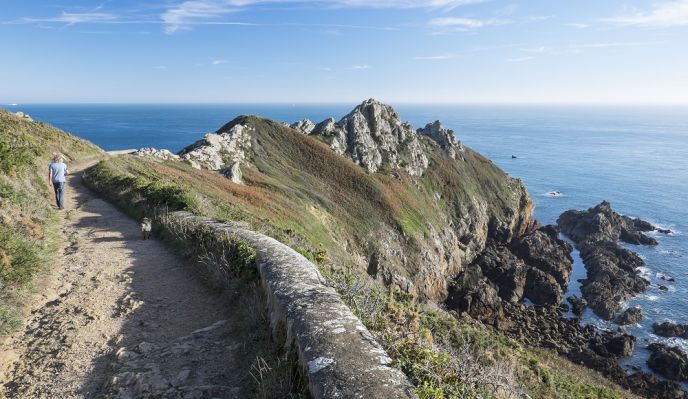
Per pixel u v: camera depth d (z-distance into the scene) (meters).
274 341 6.14
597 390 22.34
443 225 70.12
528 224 85.69
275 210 41.34
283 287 6.89
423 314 18.98
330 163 65.75
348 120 76.88
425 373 5.14
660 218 93.94
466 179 83.38
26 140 26.31
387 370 4.74
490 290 52.16
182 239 11.83
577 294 55.75
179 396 5.18
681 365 38.09
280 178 57.47
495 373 6.43
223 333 6.99
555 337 44.00
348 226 54.22
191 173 41.78
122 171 27.09
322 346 5.02
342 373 4.53
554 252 66.19
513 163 177.12
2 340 6.71
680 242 76.94
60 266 10.17
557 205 107.38
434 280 56.91
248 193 42.69
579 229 78.56
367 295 8.05
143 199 17.62
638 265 64.62
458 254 66.19
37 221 12.77
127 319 7.57
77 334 6.95
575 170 159.50
